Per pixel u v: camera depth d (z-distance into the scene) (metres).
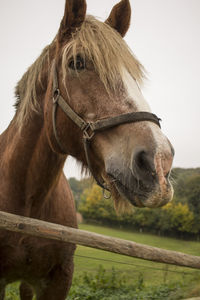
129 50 1.89
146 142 1.53
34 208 2.21
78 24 1.95
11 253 2.13
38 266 2.23
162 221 33.50
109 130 1.69
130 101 1.67
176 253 1.84
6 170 2.24
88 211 40.56
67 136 1.90
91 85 1.76
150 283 6.22
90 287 5.65
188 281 5.73
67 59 1.82
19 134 2.20
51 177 2.20
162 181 1.42
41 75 2.17
